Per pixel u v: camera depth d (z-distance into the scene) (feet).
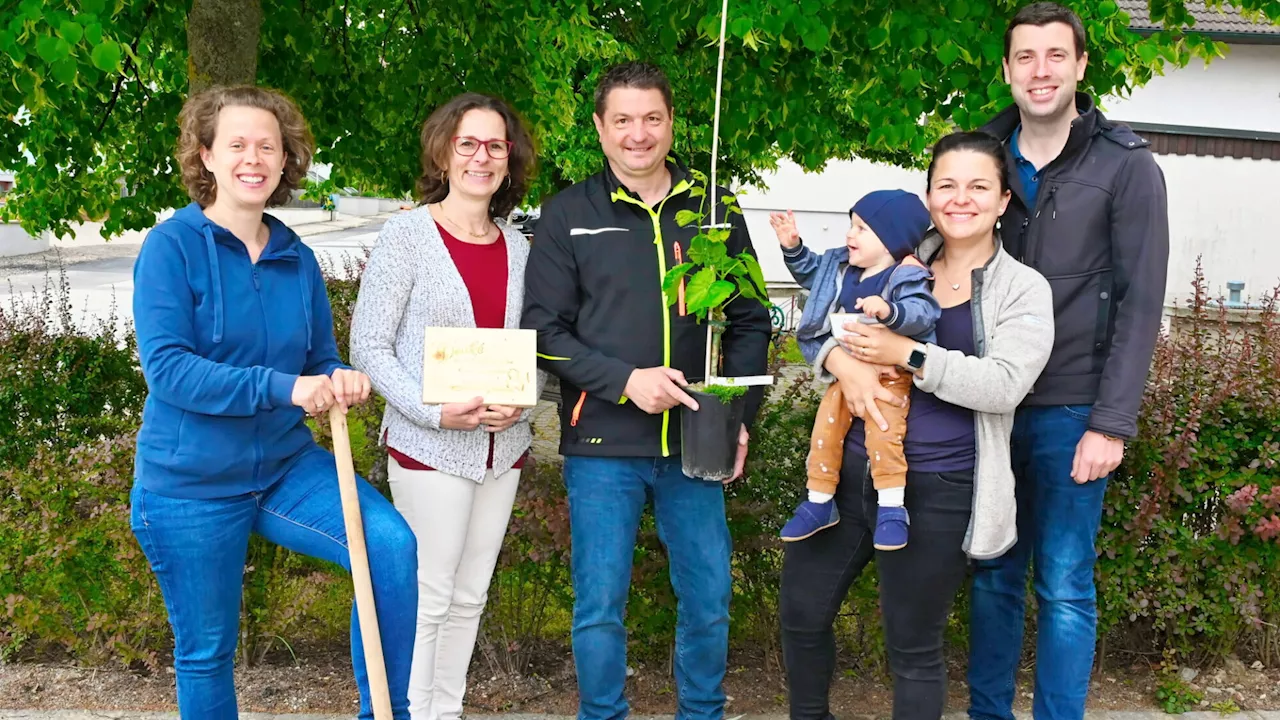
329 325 8.95
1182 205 57.93
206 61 13.85
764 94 15.76
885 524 8.23
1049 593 9.30
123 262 74.02
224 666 8.25
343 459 7.86
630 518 9.30
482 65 19.42
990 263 8.54
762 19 11.53
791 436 12.14
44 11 9.71
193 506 7.84
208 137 7.85
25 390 13.97
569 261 9.28
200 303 7.76
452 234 9.36
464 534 9.32
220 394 7.51
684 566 9.43
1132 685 12.08
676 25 14.46
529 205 22.70
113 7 10.62
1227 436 11.75
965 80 13.00
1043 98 8.79
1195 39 14.76
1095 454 8.66
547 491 11.60
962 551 8.46
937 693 8.64
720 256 8.54
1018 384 8.10
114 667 12.10
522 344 8.84
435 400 8.69
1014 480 9.34
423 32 19.44
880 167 57.26
